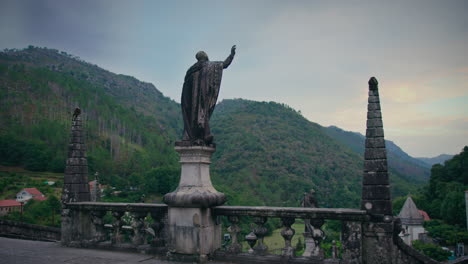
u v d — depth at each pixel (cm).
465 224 5497
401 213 5009
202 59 718
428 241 4862
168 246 677
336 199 8625
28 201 5912
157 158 11575
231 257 650
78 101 15862
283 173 10606
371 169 565
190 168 686
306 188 9525
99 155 10256
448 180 7181
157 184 6606
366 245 557
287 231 623
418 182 13062
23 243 877
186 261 652
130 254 734
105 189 7394
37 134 11288
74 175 861
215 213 686
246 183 9612
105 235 827
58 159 9725
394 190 9694
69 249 797
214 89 695
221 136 14800
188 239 655
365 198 562
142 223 768
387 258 541
